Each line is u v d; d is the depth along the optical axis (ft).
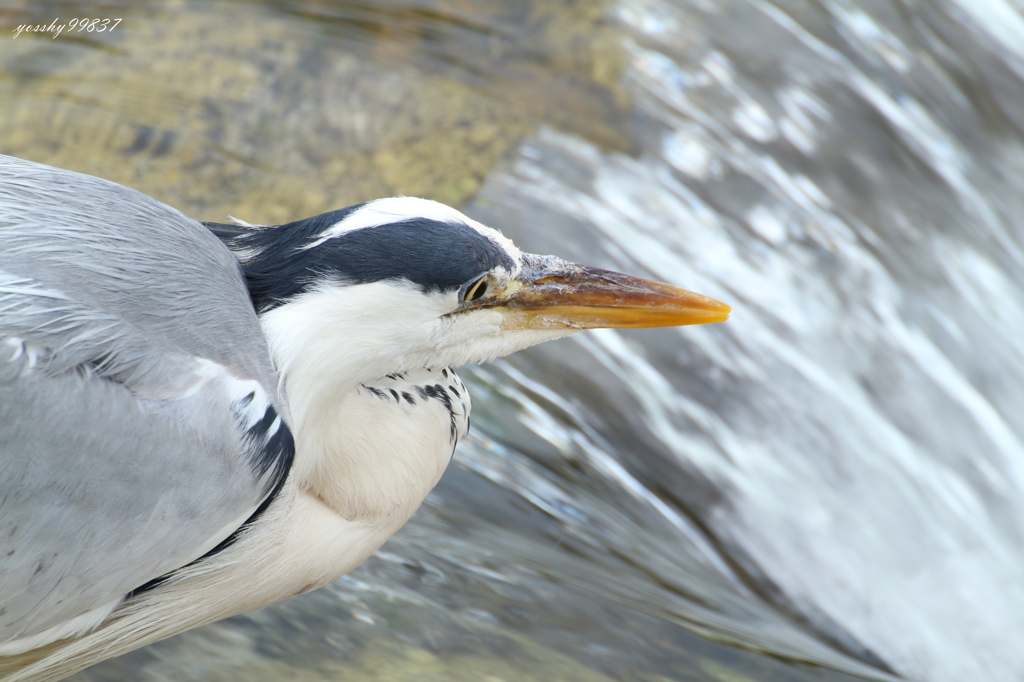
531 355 34.12
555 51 48.21
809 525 35.19
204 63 43.37
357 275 18.53
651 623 24.49
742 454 35.53
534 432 31.50
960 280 46.78
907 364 41.73
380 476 20.85
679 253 40.22
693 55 49.67
